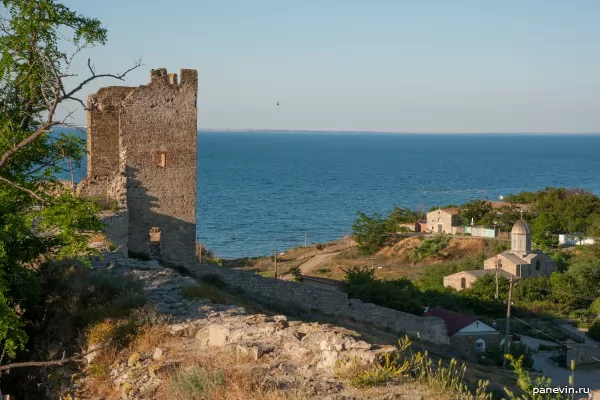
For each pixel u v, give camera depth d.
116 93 36.44
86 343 16.64
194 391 12.70
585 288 72.56
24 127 19.88
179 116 36.44
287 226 142.38
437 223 115.00
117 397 13.93
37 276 20.75
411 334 38.38
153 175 36.09
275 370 13.52
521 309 67.81
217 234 130.50
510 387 23.17
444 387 12.34
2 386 16.86
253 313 19.62
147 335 16.19
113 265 24.09
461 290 72.75
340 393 12.17
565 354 49.12
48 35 18.42
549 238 104.50
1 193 17.47
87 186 34.62
